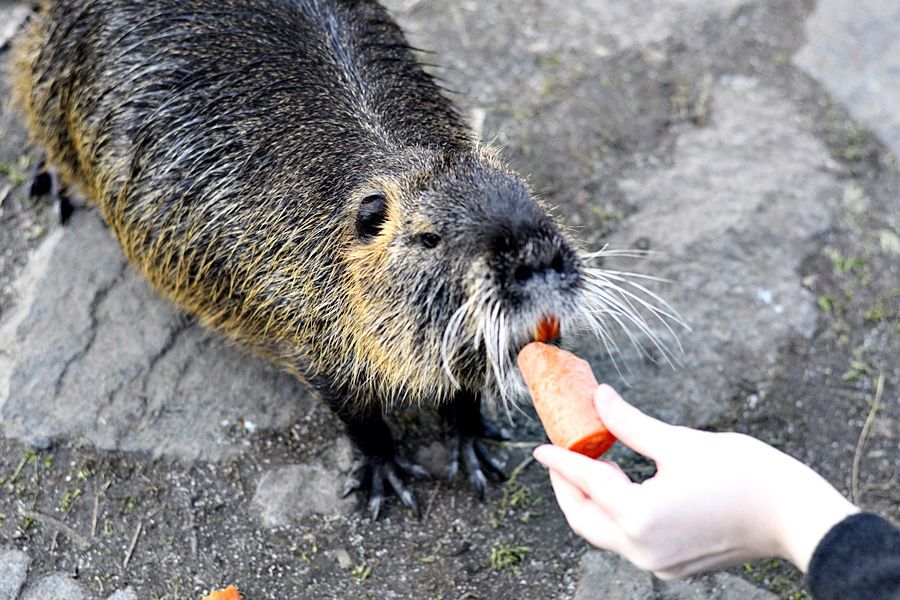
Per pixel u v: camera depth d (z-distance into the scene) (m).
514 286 0.94
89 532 1.12
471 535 1.14
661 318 1.26
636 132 1.41
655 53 1.49
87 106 1.19
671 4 1.56
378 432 1.14
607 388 0.90
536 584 1.11
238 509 1.14
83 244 1.28
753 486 0.85
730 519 0.85
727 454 0.86
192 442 1.17
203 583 1.10
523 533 1.14
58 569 1.10
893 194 1.38
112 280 1.26
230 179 1.12
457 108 1.26
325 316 1.08
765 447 0.86
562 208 1.34
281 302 1.10
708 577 1.11
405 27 1.51
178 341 1.23
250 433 1.18
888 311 1.29
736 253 1.31
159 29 1.16
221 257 1.13
